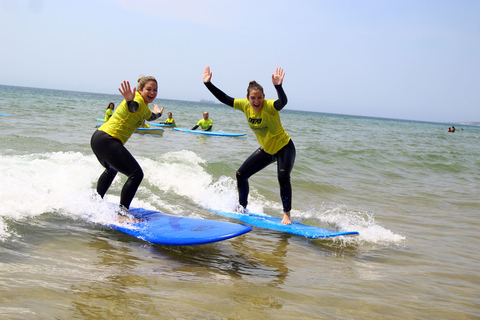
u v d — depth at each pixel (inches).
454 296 126.5
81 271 118.6
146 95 176.6
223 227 162.2
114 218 177.3
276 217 219.9
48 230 153.3
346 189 311.9
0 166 213.8
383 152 556.7
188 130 706.8
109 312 95.3
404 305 116.0
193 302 105.6
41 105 1128.2
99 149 173.2
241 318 98.8
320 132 1046.4
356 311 109.0
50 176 216.2
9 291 99.3
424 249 178.7
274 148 201.2
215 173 301.9
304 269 142.6
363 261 157.8
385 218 233.9
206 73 193.5
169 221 175.0
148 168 273.4
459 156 643.5
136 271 124.6
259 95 184.1
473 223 237.0
